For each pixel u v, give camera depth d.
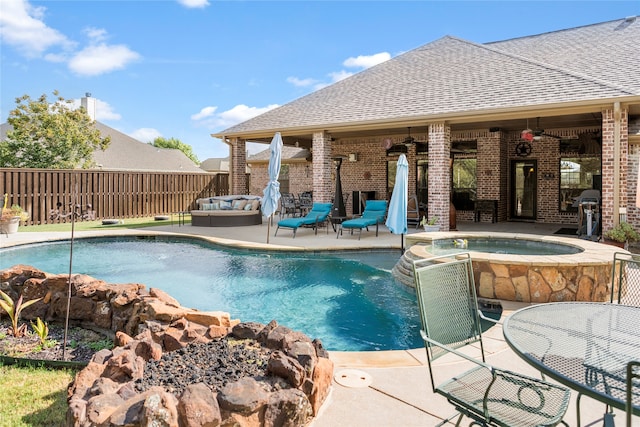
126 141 29.25
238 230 13.30
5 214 11.92
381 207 12.38
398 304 6.36
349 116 13.42
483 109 10.84
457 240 7.85
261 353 3.15
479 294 6.04
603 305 3.02
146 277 7.93
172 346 3.33
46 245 11.17
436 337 2.71
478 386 2.48
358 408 2.90
